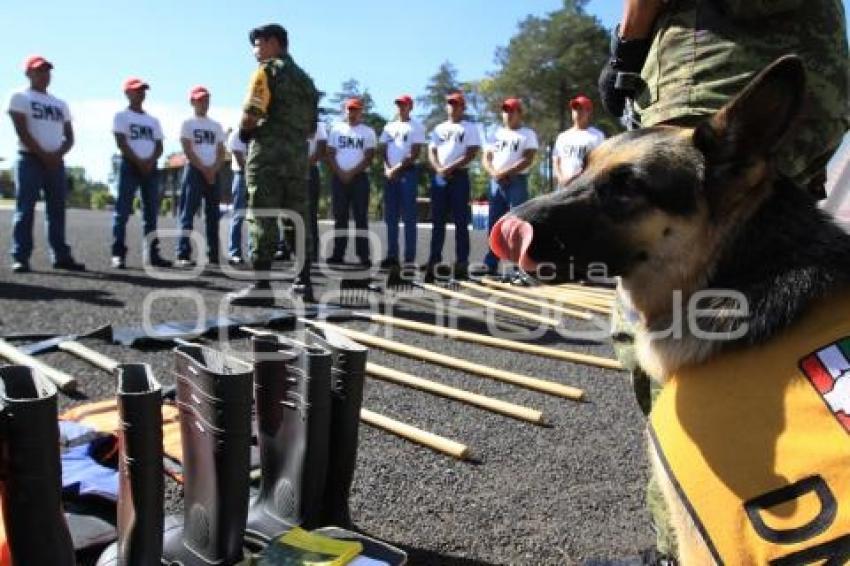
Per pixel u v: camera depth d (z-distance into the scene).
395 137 11.17
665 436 2.07
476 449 4.01
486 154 10.82
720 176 2.17
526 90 57.81
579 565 2.88
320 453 2.79
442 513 3.25
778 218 2.14
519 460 3.90
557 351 6.18
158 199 10.42
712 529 1.87
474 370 5.47
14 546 2.13
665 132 2.30
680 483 1.97
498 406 4.62
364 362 2.95
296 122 7.26
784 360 1.92
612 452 4.05
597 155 2.39
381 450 3.93
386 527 3.11
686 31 2.61
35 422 2.06
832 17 2.57
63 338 5.55
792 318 1.97
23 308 6.82
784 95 2.07
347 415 2.91
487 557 2.91
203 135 10.81
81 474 3.07
